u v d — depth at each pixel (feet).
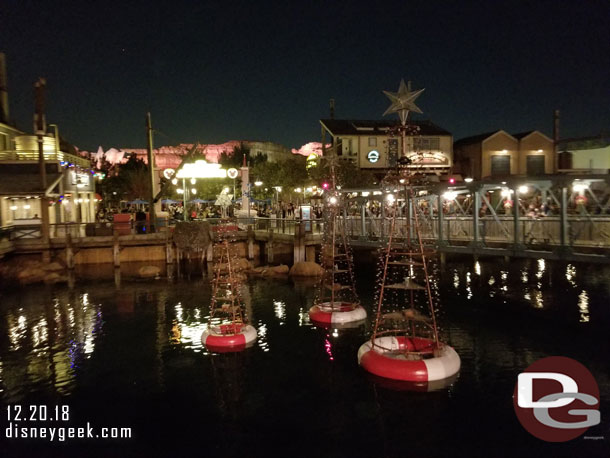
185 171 133.08
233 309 56.08
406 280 45.34
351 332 60.03
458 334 59.16
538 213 67.87
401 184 48.60
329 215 80.18
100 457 33.65
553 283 86.63
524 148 170.19
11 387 44.96
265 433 36.35
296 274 98.84
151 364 50.01
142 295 82.84
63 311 72.18
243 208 137.59
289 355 51.90
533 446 33.99
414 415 38.45
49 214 114.83
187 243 110.01
